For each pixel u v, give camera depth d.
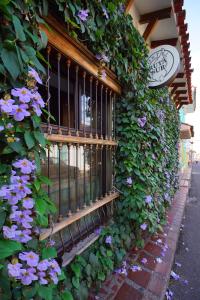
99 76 2.18
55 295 1.57
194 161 35.00
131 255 2.92
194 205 7.49
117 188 2.84
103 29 1.98
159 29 3.79
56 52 1.73
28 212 1.12
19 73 1.07
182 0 3.11
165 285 2.41
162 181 4.11
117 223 2.78
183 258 3.70
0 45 1.02
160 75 3.32
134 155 2.72
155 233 3.52
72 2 1.57
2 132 1.04
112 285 2.31
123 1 2.15
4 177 1.04
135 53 2.68
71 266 1.88
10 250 0.98
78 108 2.30
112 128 2.79
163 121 4.23
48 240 1.57
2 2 0.96
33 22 1.21
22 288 1.21
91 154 2.48
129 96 2.73
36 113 1.15
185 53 4.53
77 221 2.24
